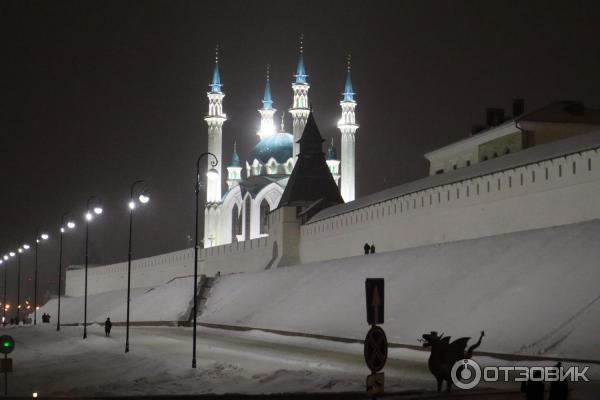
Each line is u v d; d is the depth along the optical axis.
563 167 64.00
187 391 45.16
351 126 169.62
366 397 34.41
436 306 60.19
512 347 47.59
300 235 113.88
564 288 50.94
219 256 138.25
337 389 40.22
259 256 122.88
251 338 75.38
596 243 54.12
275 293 90.62
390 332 60.12
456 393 32.88
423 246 75.62
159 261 156.00
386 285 70.75
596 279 49.78
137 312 113.81
